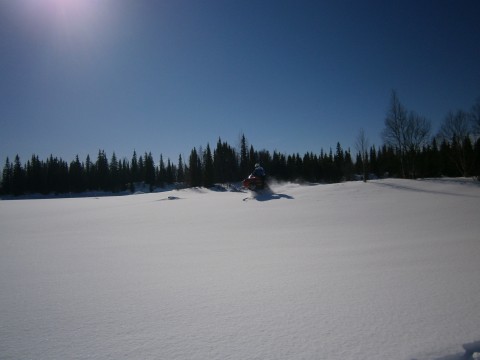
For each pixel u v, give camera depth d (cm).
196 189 4350
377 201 1512
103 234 930
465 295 377
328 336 290
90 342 292
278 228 935
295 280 452
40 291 435
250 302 375
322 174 6125
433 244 650
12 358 268
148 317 342
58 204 2452
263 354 264
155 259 607
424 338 283
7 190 7231
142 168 8575
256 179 2023
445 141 3403
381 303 361
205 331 306
